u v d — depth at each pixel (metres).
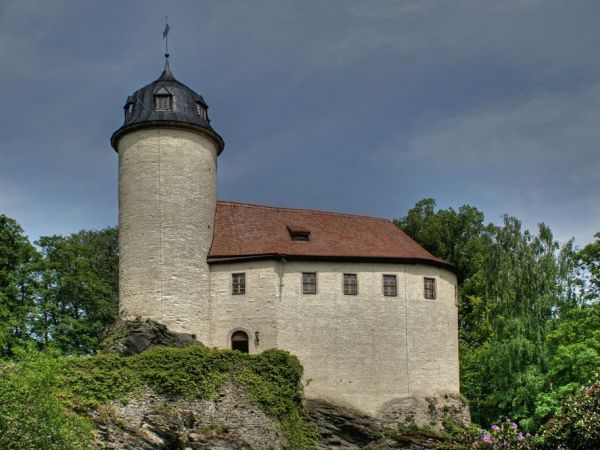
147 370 28.88
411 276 37.09
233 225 37.94
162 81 37.50
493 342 43.25
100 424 26.50
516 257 43.41
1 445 18.92
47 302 39.47
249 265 35.53
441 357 36.81
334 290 35.75
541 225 43.91
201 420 29.28
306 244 37.16
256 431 30.33
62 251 41.88
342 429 33.94
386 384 35.28
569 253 42.34
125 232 35.56
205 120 37.75
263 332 34.53
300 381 33.56
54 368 20.52
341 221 40.41
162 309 34.03
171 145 36.00
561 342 38.97
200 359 30.05
